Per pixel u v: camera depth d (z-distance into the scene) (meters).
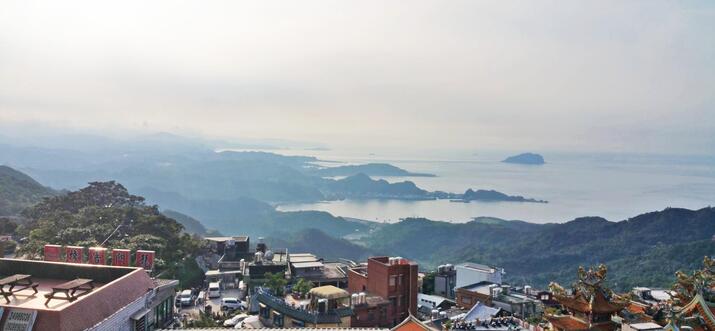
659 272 179.00
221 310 95.38
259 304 82.50
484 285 114.56
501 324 60.03
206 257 143.75
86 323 38.31
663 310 52.38
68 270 50.16
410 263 91.88
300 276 106.62
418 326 53.22
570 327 50.06
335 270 114.25
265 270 110.12
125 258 56.66
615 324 49.62
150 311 49.03
